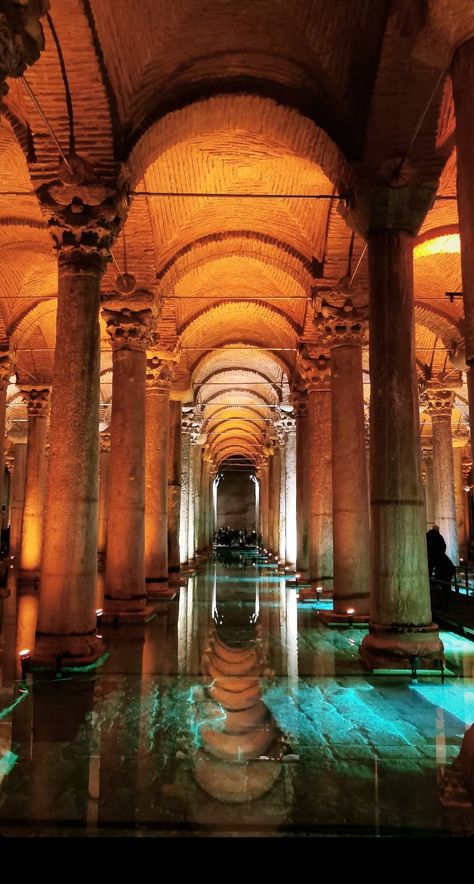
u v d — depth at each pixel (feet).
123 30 21.86
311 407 43.73
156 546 43.09
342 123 25.34
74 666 21.43
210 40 23.82
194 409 67.72
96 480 23.08
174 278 38.45
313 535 43.65
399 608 22.07
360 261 32.45
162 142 26.50
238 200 35.24
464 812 11.05
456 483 88.89
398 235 23.72
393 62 21.72
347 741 14.75
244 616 35.50
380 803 11.42
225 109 26.12
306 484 54.34
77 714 16.71
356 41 22.84
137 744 14.47
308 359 43.86
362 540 32.58
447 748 14.28
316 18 22.70
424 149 23.75
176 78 24.91
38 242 37.73
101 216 23.50
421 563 22.36
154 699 18.21
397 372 22.89
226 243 39.27
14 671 21.61
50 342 54.80
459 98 13.76
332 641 27.94
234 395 86.28
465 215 13.39
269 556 93.25
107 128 23.40
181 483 60.18
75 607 22.20
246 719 16.39
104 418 73.56
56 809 11.13
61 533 22.25
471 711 17.21
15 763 13.30
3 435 44.57
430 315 46.14
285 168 32.68
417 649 21.52
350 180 24.85
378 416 22.95
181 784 12.23
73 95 22.71
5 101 24.29
